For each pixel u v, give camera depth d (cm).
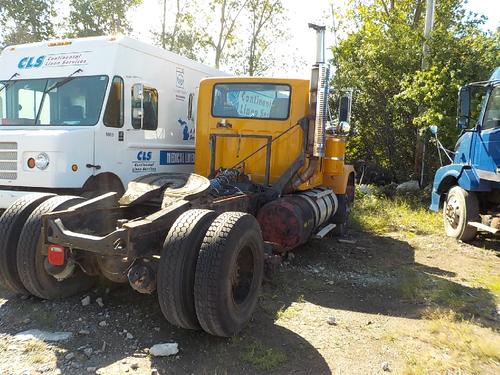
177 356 387
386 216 1095
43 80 749
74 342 404
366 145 1709
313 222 686
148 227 405
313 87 673
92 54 734
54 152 639
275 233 625
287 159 699
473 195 875
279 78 697
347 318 485
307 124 688
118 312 465
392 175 1636
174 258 385
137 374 358
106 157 716
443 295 559
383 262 722
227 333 400
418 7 2158
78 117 717
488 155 812
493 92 825
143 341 412
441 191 987
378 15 2220
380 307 523
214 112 734
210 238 393
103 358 381
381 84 1600
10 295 500
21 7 2162
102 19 2414
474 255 786
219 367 373
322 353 404
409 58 1520
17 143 653
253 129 710
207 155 740
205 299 379
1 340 404
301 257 723
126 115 747
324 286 587
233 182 670
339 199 888
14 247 461
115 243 389
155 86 818
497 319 500
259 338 426
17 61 783
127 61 744
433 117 1302
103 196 493
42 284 462
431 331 457
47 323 437
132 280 398
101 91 713
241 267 440
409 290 570
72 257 434
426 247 833
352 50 1675
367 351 412
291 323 464
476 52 1351
